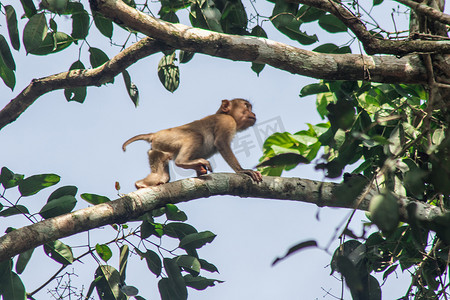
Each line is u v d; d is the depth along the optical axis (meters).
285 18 11.32
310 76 11.30
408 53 9.86
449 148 6.57
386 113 11.44
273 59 11.07
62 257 10.76
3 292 10.16
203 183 11.37
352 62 11.13
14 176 10.61
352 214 6.66
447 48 9.76
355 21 9.92
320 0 10.09
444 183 6.55
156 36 10.66
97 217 10.63
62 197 10.77
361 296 9.92
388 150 9.55
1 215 10.51
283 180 11.48
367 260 10.61
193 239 11.34
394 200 6.15
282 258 6.00
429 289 10.89
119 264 11.48
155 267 11.23
